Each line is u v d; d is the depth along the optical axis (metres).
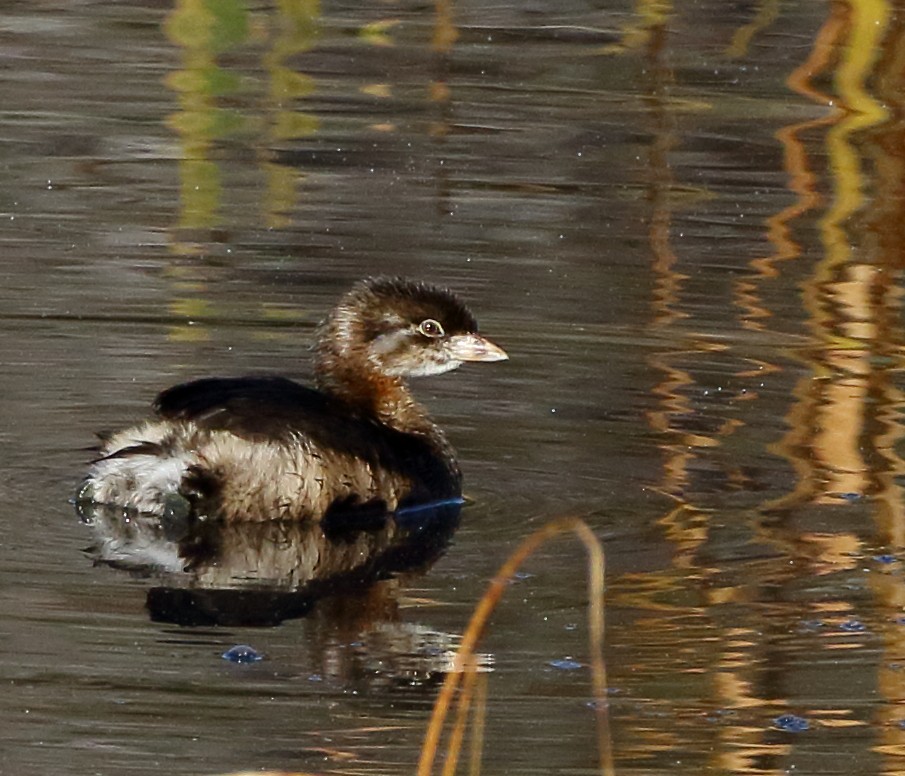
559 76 21.38
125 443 12.16
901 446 13.43
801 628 10.43
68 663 9.81
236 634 10.27
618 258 17.16
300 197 18.36
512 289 16.42
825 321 15.90
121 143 19.50
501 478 12.92
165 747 8.98
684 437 13.65
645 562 11.42
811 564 11.36
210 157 19.22
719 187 18.77
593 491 12.68
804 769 8.95
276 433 12.01
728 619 10.57
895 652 10.14
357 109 20.59
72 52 21.89
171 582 10.95
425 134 19.94
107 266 16.62
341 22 22.97
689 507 12.37
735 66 21.25
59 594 10.71
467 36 22.55
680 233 17.77
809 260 17.17
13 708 9.30
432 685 9.73
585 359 15.05
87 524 11.84
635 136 19.94
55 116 20.08
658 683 9.79
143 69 21.45
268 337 15.36
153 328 15.44
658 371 14.84
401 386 13.43
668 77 21.23
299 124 20.12
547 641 10.27
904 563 11.38
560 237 17.55
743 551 11.59
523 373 14.81
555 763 8.98
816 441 13.55
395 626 10.40
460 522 12.18
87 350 14.95
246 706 9.41
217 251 17.05
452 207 18.20
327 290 16.28
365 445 12.27
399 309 13.41
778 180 18.98
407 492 12.40
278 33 22.67
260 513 11.98
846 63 20.48
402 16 23.14
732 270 16.92
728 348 15.29
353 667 9.90
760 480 12.84
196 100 20.67
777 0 22.62
